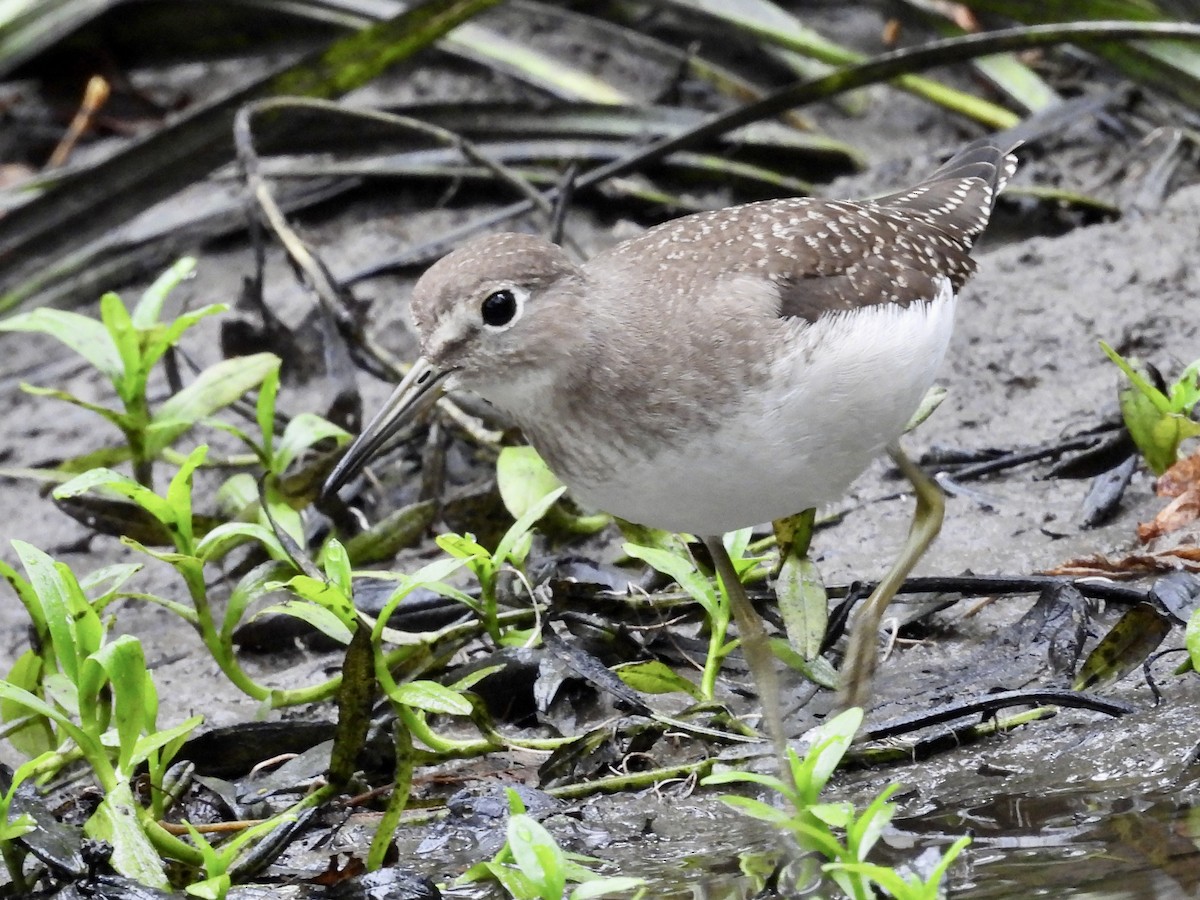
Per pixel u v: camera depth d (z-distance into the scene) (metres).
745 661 9.46
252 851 7.83
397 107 15.38
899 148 15.52
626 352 8.08
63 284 15.07
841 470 8.50
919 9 15.56
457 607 10.12
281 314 14.35
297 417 11.05
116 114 17.23
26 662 8.98
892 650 9.50
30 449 13.49
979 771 8.10
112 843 7.65
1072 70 15.77
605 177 14.43
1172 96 14.27
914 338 8.47
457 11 14.05
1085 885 6.90
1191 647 8.02
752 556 10.22
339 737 8.22
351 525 11.60
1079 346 12.32
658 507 8.39
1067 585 9.12
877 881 6.58
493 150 15.42
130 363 10.96
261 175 13.98
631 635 9.50
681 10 15.38
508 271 8.17
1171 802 7.51
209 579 11.51
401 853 8.08
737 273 8.30
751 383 8.01
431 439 11.39
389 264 14.66
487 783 8.72
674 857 7.67
